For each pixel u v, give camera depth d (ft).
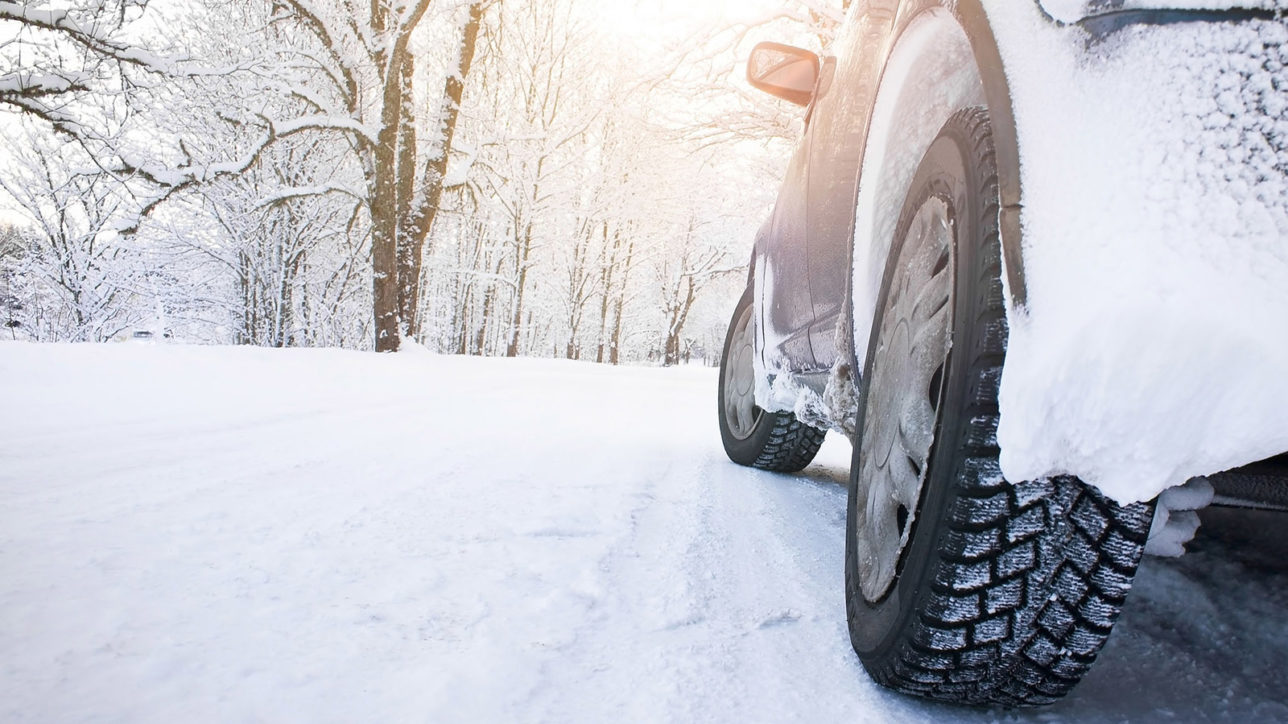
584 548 5.63
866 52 6.35
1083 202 2.76
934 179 4.08
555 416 13.97
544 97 82.84
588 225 99.60
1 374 13.93
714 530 6.44
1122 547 2.92
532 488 7.43
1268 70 2.56
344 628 3.97
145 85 32.22
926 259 4.00
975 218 3.35
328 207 63.26
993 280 3.12
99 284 60.03
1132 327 2.46
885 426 4.15
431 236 87.25
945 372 3.39
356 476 7.54
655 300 133.59
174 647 3.60
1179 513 3.17
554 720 3.24
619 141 83.97
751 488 8.52
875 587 3.85
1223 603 4.53
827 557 5.94
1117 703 3.65
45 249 57.98
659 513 6.92
